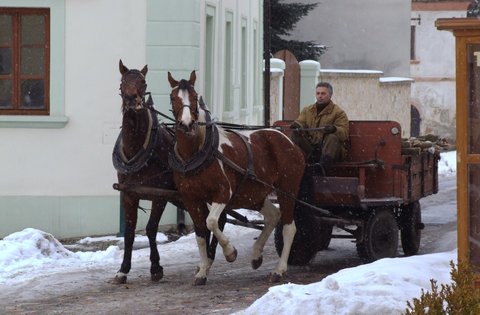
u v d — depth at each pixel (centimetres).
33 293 1277
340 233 1772
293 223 1385
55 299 1237
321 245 1473
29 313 1151
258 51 2852
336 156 1421
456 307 763
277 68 2897
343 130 1427
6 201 1839
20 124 1823
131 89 1277
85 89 1831
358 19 4306
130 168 1307
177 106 1218
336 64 4331
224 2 2216
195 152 1245
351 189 1388
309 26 4319
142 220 1855
